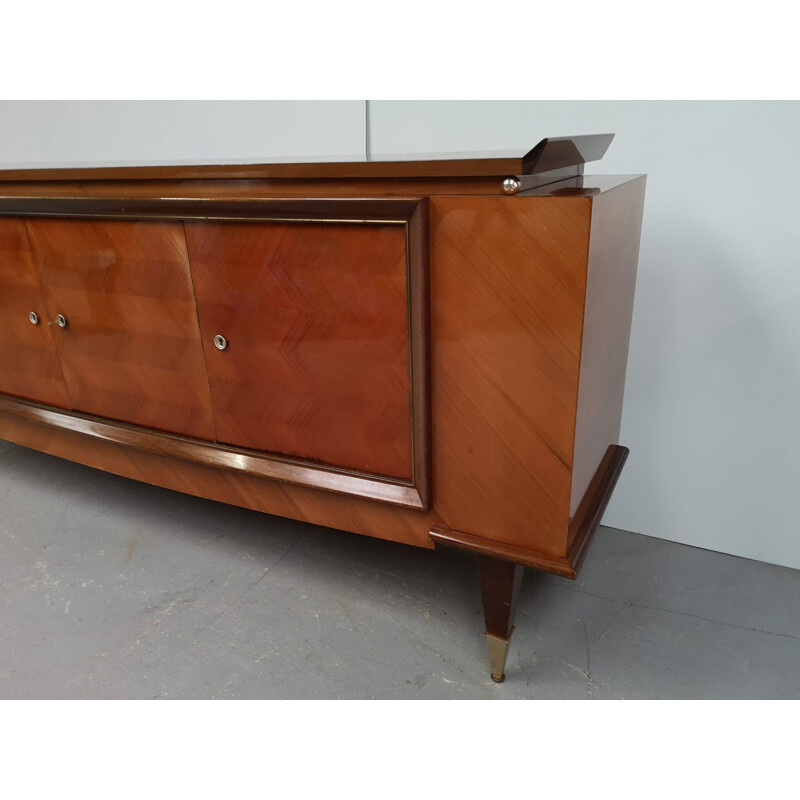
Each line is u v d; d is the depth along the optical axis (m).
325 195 1.34
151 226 1.58
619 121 1.81
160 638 1.68
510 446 1.32
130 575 1.93
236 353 1.59
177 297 1.62
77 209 1.66
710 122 1.70
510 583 1.42
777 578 1.91
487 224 1.19
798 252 1.70
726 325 1.83
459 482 1.41
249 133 2.37
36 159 2.91
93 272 1.74
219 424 1.71
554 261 1.16
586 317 1.19
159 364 1.74
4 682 1.54
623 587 1.87
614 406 1.74
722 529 2.02
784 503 1.91
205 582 1.90
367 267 1.33
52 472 2.54
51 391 2.04
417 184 1.26
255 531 2.15
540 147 1.12
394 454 1.47
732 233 1.76
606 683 1.53
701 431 1.95
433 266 1.27
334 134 2.22
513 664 1.59
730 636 1.67
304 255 1.40
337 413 1.51
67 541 2.10
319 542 2.09
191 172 1.48
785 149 1.64
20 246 1.85
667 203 1.81
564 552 1.34
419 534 1.52
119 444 1.89
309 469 1.60
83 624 1.73
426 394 1.36
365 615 1.76
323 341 1.45
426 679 1.54
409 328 1.33
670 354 1.92
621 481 2.11
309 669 1.58
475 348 1.28
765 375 1.83
